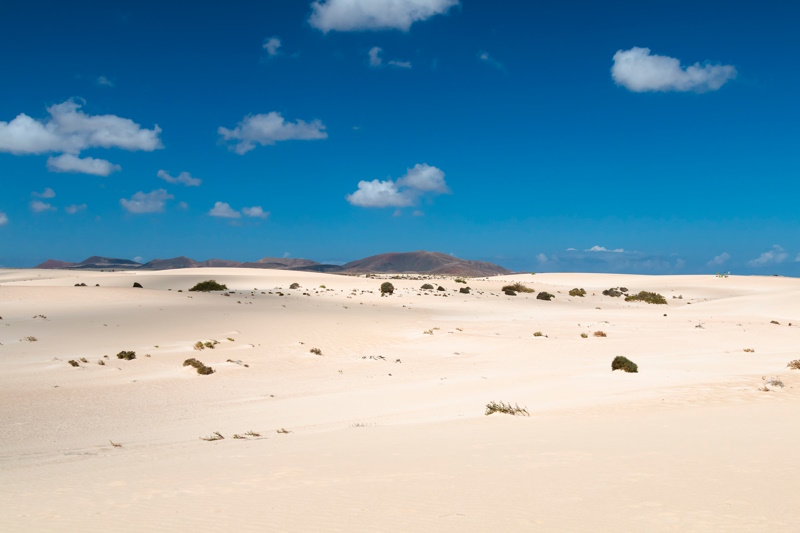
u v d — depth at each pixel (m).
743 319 57.50
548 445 10.91
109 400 25.00
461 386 25.38
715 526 5.77
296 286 101.12
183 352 38.16
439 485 8.23
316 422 19.22
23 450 16.77
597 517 6.29
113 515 7.66
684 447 9.82
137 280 116.75
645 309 77.62
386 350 41.50
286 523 6.80
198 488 9.10
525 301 86.50
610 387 21.97
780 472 7.72
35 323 47.31
